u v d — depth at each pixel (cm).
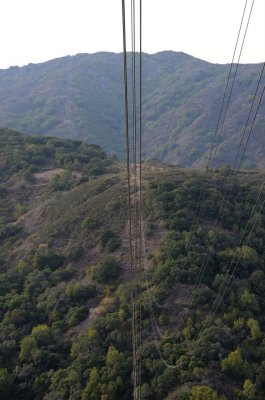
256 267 5744
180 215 6531
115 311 5275
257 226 6488
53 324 5294
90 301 5600
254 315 5075
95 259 6400
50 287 5956
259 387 4256
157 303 5184
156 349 4628
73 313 5366
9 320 5394
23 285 6075
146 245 6200
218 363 4384
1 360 4925
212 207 6688
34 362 4806
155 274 5556
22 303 5641
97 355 4709
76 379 4447
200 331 4759
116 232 6681
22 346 4906
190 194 6950
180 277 5469
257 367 4412
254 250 5931
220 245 5975
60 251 6794
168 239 6072
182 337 4759
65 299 5616
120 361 4528
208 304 5116
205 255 5738
